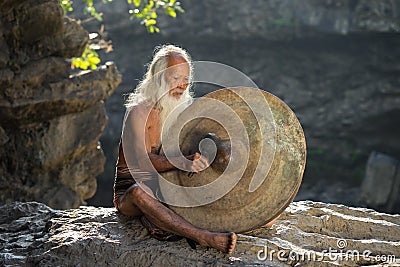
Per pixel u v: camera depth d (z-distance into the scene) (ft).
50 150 30.86
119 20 70.95
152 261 13.88
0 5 28.02
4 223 17.88
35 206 18.57
